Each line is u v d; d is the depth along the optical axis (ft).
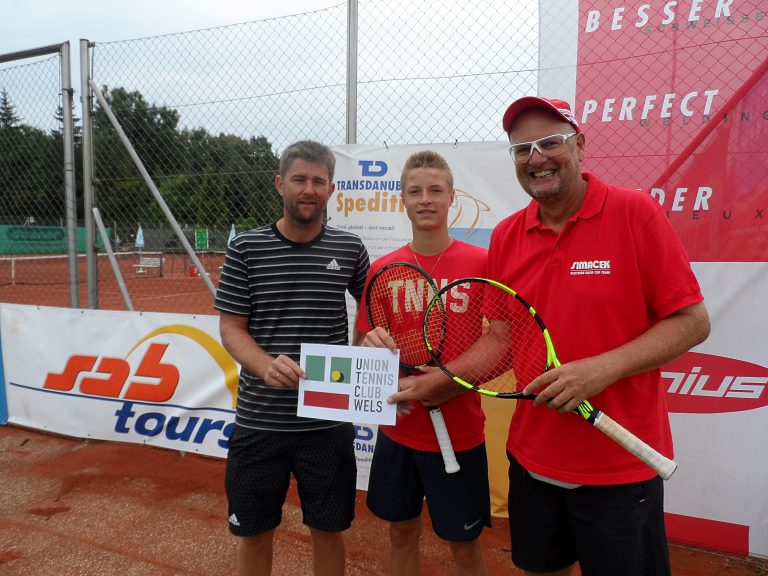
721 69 8.91
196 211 12.93
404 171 7.29
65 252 15.03
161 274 47.91
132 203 13.64
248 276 7.23
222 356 12.29
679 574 9.01
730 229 9.14
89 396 13.66
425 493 7.12
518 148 5.70
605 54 9.42
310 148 7.03
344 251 7.52
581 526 5.75
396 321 7.31
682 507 9.82
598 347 5.50
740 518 9.49
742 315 9.20
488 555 9.46
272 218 12.20
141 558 9.10
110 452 13.30
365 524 10.34
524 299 5.83
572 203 5.78
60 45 13.64
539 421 5.86
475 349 6.55
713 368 9.42
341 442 7.39
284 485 7.43
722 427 9.48
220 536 9.76
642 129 9.37
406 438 7.10
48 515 10.48
